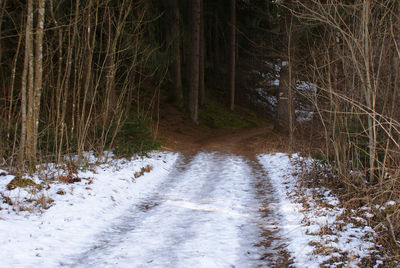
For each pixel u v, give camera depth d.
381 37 6.89
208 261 4.46
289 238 5.22
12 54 13.70
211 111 30.53
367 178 7.30
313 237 5.00
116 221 6.30
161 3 23.08
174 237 5.38
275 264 4.44
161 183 9.65
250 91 39.69
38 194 6.51
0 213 5.46
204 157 13.91
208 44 44.12
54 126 9.20
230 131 25.50
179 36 22.44
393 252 4.19
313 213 6.12
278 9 14.56
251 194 8.20
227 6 35.16
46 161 8.17
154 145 13.28
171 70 26.58
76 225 5.72
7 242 4.61
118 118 11.22
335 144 7.55
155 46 15.24
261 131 25.25
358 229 5.13
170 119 23.27
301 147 11.95
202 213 6.66
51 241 4.97
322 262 4.22
